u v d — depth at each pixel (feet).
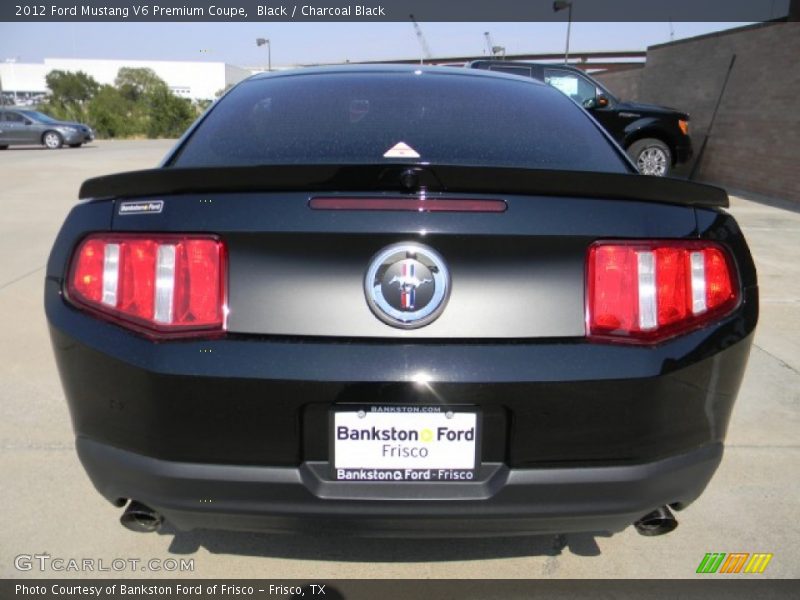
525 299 5.04
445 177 4.99
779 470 8.75
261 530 5.43
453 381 4.90
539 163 6.46
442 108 7.27
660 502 5.38
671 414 5.19
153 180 5.15
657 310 5.17
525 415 4.98
